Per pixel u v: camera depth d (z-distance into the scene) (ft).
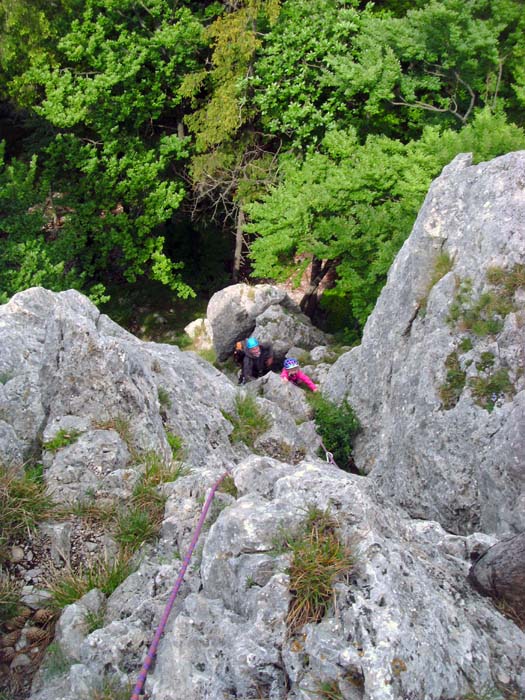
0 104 75.72
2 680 15.60
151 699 13.15
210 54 68.49
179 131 71.56
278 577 14.03
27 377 23.03
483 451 29.27
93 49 62.34
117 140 65.92
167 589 16.56
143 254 69.92
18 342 24.93
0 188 59.67
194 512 18.69
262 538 15.08
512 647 14.56
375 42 57.00
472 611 15.24
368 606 13.19
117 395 22.33
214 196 76.69
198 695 12.85
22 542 18.19
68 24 64.39
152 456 21.11
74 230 66.03
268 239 56.75
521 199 32.68
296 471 16.85
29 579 17.61
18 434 21.57
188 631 13.89
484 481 27.58
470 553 18.51
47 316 27.40
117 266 81.25
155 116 66.95
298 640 13.16
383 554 14.40
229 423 29.78
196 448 24.85
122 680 14.19
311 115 61.05
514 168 33.47
